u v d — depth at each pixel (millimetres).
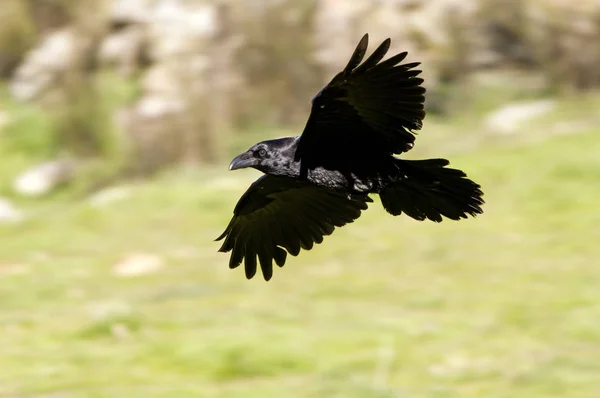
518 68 26625
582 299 12594
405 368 10500
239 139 23234
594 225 15656
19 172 23297
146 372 10609
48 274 15109
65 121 24312
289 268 14906
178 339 11234
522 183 17828
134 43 24594
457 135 22719
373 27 25156
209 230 17188
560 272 13773
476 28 26531
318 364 10516
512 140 21234
